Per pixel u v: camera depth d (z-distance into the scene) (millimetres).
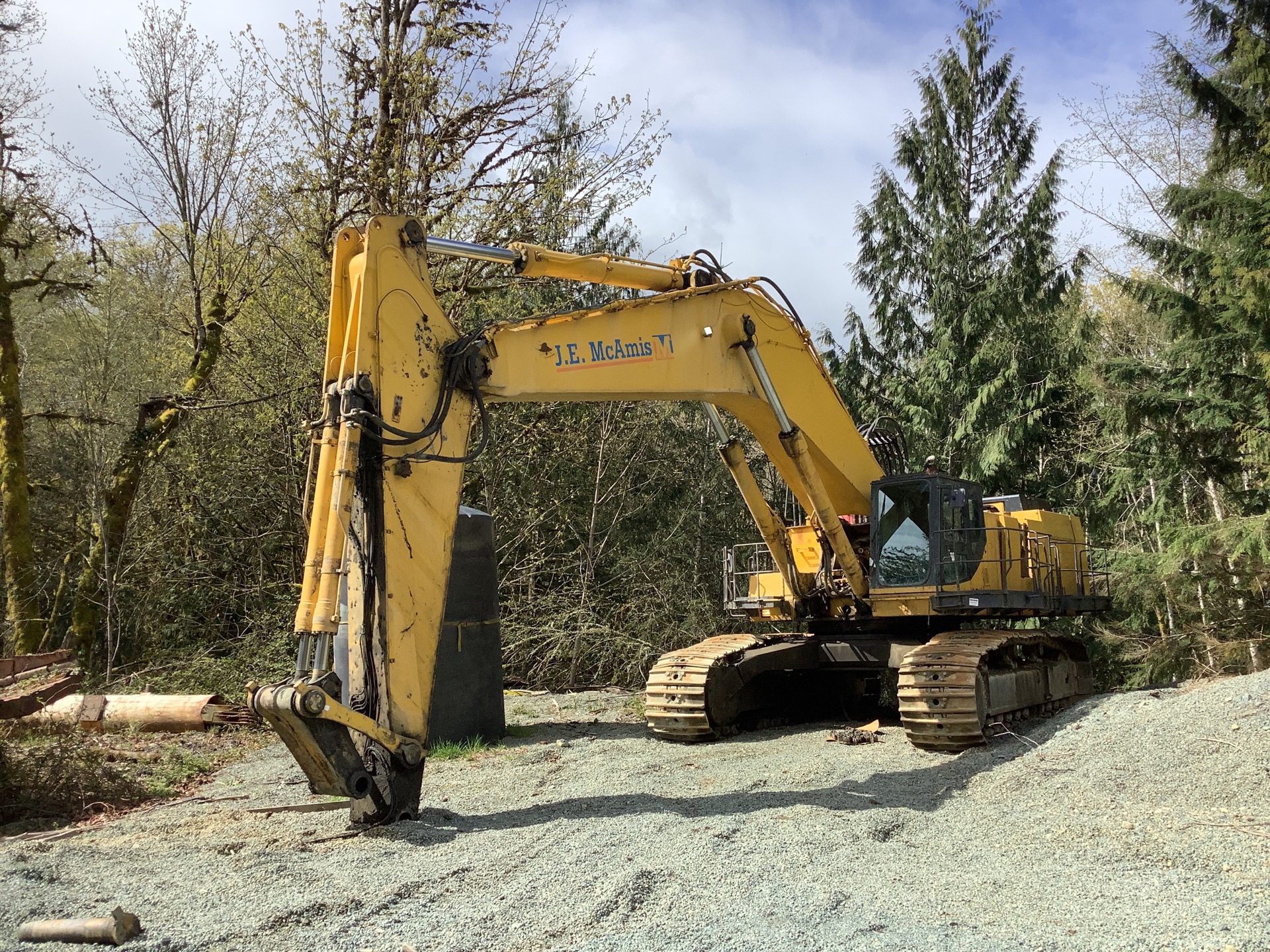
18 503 14820
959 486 10648
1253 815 5773
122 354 20500
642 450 19875
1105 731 8336
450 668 10156
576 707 13352
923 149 24047
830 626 11727
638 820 6266
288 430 15469
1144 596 17547
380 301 6457
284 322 15805
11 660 10914
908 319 24188
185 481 16062
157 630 15070
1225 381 16891
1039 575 11406
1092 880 4867
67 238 16750
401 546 6277
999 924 4215
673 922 4285
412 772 6223
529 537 17844
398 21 15477
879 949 3904
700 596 18766
